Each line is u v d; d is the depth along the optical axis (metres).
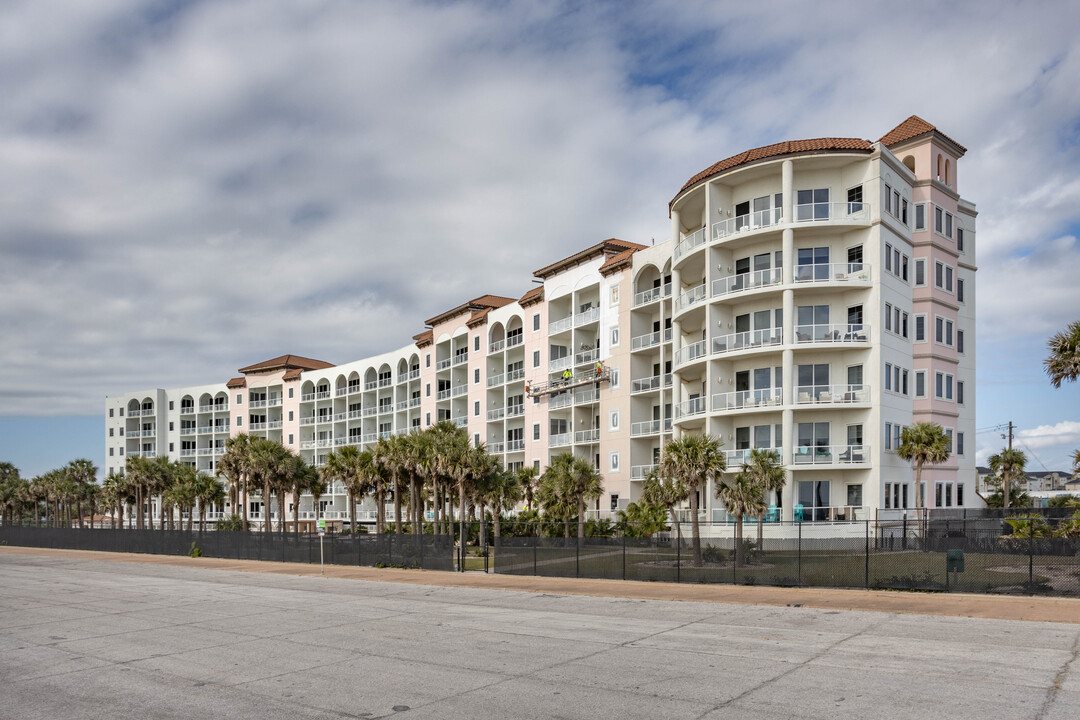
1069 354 27.39
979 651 14.69
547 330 67.94
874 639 16.27
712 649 15.80
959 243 55.66
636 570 30.41
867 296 43.97
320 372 106.06
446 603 24.75
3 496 106.19
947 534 30.91
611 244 62.25
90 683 14.46
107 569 42.88
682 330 54.19
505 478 55.53
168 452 123.69
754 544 33.31
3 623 22.89
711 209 48.34
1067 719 10.30
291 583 32.66
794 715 10.85
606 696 12.21
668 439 54.47
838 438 43.91
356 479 60.16
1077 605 19.80
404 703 12.15
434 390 85.94
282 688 13.45
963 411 54.12
